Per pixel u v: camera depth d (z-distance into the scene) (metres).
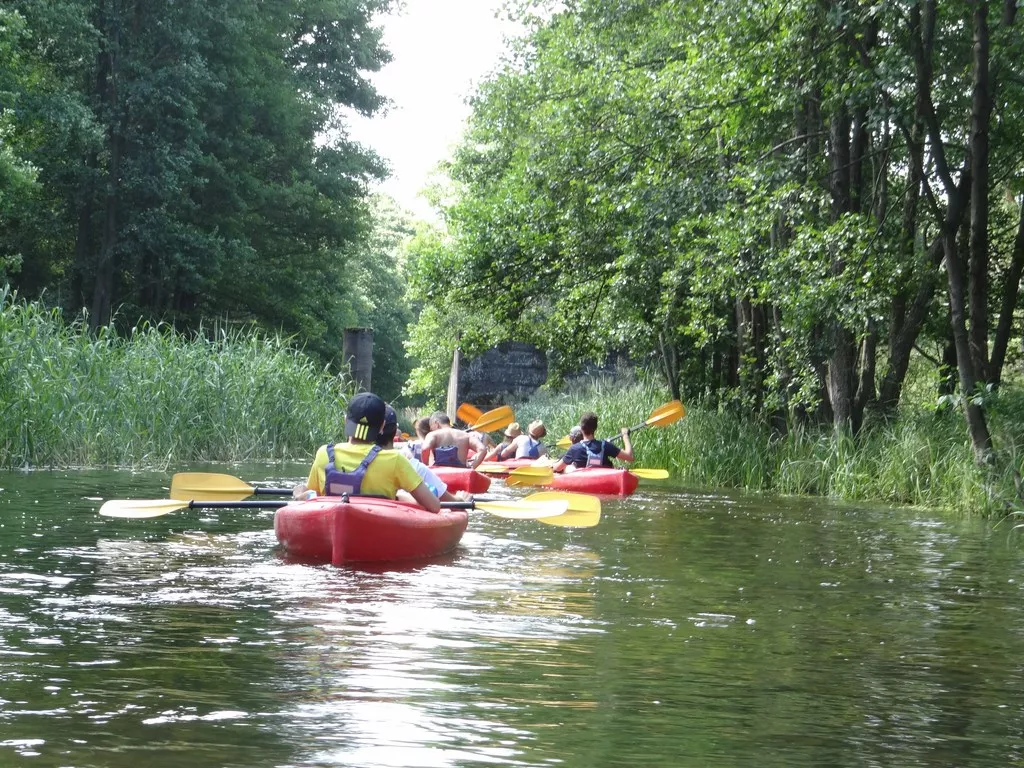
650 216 16.81
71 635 4.76
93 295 33.88
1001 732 3.75
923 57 13.07
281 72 38.69
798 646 5.12
